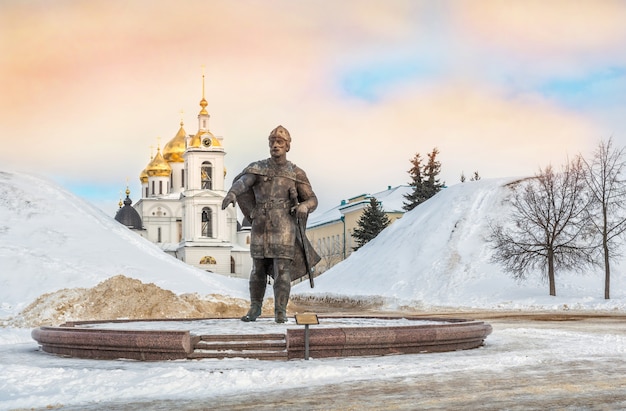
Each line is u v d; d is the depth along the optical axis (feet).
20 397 32.48
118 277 110.22
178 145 471.21
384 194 384.88
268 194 56.90
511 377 36.63
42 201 162.20
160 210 449.48
